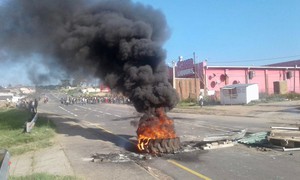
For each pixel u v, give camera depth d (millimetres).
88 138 16484
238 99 39781
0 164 5188
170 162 10430
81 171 9609
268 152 11266
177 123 22062
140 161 10781
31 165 10961
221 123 21062
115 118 29016
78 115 34281
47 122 24094
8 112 40375
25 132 18406
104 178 8758
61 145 14430
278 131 12320
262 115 25438
